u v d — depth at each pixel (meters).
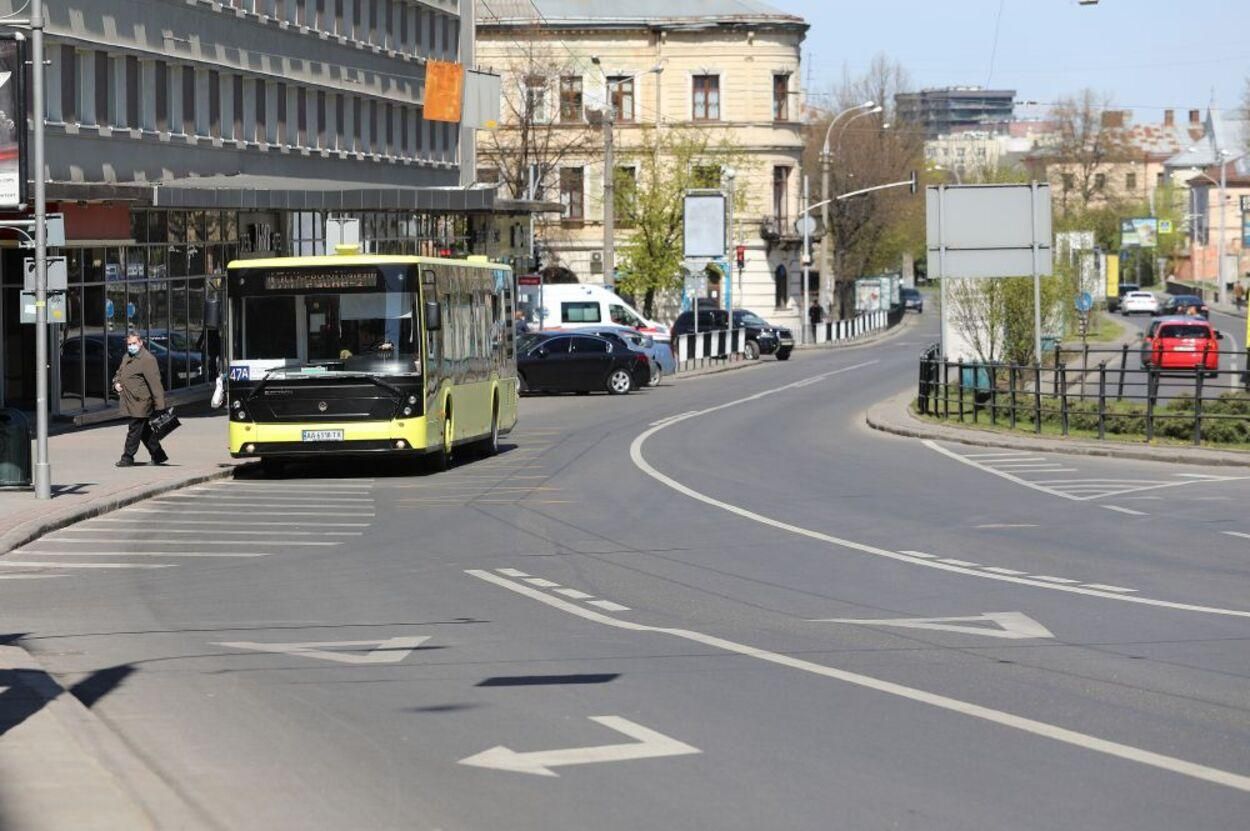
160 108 66.31
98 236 52.47
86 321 54.53
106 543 27.20
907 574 22.92
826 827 10.44
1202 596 20.72
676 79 140.88
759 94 141.25
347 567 24.19
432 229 100.25
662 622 18.94
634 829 10.41
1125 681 15.18
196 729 13.41
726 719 13.64
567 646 17.36
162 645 17.66
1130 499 33.22
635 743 12.79
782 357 110.12
